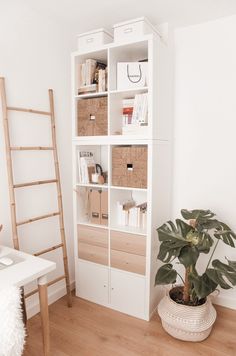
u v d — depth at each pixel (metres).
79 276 2.53
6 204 2.01
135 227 2.33
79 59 2.41
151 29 2.15
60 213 2.35
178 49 2.39
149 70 2.01
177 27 2.38
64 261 2.37
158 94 2.13
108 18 2.26
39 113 2.18
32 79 2.16
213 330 2.07
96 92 2.32
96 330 2.08
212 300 2.43
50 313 2.29
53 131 2.29
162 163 2.28
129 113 2.29
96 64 2.39
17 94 2.05
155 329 2.09
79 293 2.55
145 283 2.18
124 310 2.30
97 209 2.41
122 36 2.12
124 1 1.98
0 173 1.96
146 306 2.20
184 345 1.92
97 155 2.71
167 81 2.29
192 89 2.37
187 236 1.91
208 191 2.39
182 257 1.78
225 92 2.25
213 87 2.29
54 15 2.21
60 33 2.38
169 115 2.37
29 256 1.70
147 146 2.15
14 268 1.53
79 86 2.42
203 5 2.03
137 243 2.19
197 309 1.90
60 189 2.35
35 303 2.27
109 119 2.23
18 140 2.08
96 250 2.40
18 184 2.03
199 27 2.30
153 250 2.19
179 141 2.46
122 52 2.29
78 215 2.51
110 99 2.22
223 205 2.35
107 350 1.87
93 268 2.44
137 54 2.34
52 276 2.44
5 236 2.02
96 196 2.40
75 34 2.54
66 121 2.51
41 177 2.29
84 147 2.52
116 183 2.27
